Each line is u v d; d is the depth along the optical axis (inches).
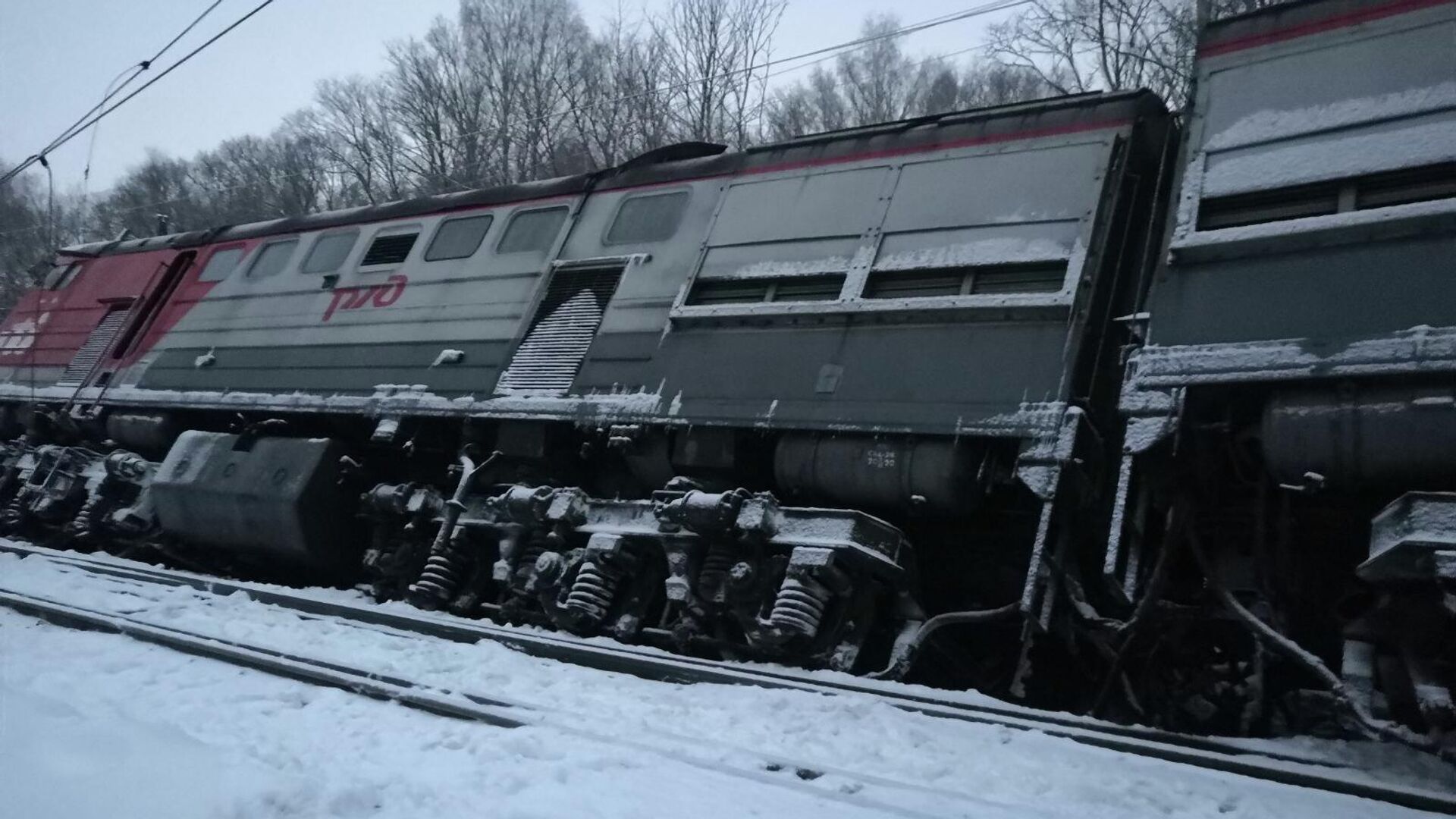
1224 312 237.6
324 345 473.4
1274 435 224.8
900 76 1049.5
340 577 464.1
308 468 441.1
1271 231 236.4
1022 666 272.5
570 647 297.0
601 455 372.8
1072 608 267.7
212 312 543.2
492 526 375.6
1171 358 238.8
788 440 314.0
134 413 546.6
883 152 339.0
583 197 421.7
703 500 299.7
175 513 486.0
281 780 154.3
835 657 281.7
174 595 364.5
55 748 156.1
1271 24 268.8
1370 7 253.8
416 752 184.5
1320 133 245.3
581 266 399.2
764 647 288.4
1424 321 210.7
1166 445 239.0
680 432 338.3
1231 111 263.7
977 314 289.6
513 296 415.2
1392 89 240.1
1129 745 203.0
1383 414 211.0
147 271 606.9
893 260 313.6
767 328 331.3
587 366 370.9
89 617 305.1
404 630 335.3
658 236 383.2
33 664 245.4
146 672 246.7
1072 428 258.2
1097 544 291.1
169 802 140.8
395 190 1241.4
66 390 586.2
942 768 188.2
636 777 172.7
